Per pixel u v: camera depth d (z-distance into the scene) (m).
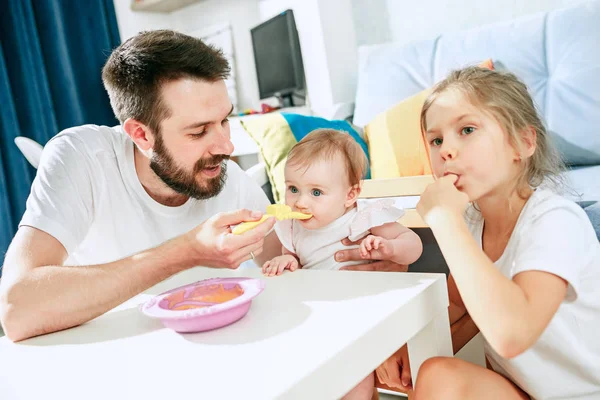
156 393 0.51
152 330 0.71
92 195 1.06
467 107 0.78
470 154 0.77
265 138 1.84
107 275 0.78
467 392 0.67
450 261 0.68
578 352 0.74
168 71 0.96
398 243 1.04
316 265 1.14
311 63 2.54
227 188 1.23
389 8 2.47
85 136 1.10
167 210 1.14
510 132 0.78
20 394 0.56
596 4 1.68
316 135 1.16
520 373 0.77
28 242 0.88
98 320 0.79
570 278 0.66
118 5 3.20
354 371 0.56
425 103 0.86
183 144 1.00
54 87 2.86
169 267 0.81
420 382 0.69
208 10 3.26
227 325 0.68
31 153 1.75
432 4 2.34
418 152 1.74
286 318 0.66
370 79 2.16
